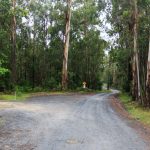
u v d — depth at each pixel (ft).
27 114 58.13
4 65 139.54
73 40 217.36
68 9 167.94
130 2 96.94
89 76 243.81
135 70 101.19
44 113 60.49
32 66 210.59
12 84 135.33
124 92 180.14
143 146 31.81
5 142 32.65
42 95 127.65
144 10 98.02
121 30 115.44
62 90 166.91
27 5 184.85
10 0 129.29
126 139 35.47
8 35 142.82
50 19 207.51
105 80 375.04
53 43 212.02
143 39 98.68
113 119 54.44
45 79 203.31
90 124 47.06
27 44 206.80
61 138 35.24
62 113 61.46
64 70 168.55
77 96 130.21
